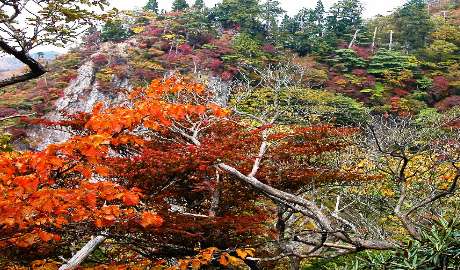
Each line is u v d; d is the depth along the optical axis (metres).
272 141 8.95
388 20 58.50
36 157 3.56
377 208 10.13
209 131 10.02
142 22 47.88
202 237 6.89
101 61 39.28
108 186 4.13
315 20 57.47
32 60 5.05
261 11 48.97
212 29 47.31
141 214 4.62
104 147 3.88
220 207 8.69
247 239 7.68
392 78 35.47
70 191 3.87
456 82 34.06
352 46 45.25
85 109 35.66
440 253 4.20
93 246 6.02
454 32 47.84
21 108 34.62
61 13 4.76
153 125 4.48
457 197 9.20
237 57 34.34
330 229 5.67
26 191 3.58
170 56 37.12
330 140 9.12
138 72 35.91
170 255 7.38
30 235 4.29
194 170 7.04
